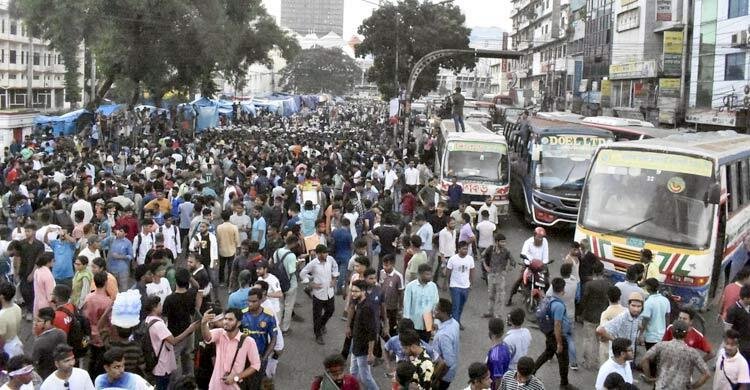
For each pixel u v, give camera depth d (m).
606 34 58.62
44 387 7.21
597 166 15.40
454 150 23.72
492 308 14.23
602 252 14.64
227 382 8.17
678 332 8.74
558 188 21.62
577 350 12.62
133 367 7.90
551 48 83.00
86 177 18.25
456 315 12.83
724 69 38.97
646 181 14.73
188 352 9.51
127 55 43.22
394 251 14.74
